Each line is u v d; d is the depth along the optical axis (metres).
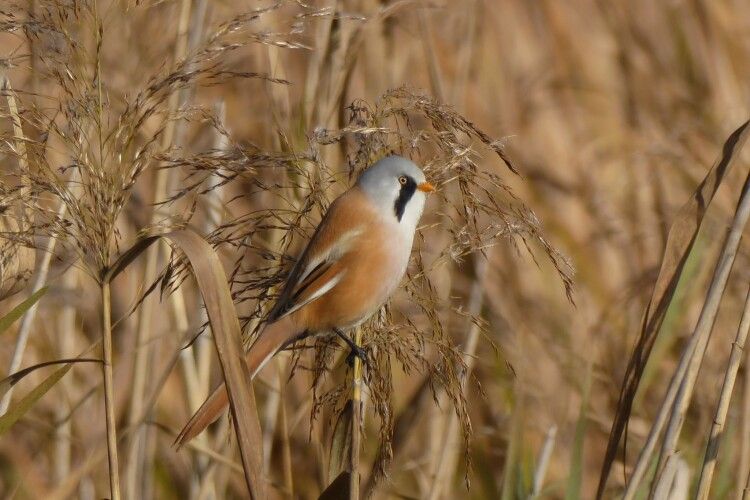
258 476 5.51
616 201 14.23
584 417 7.55
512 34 16.44
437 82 9.95
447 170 7.02
